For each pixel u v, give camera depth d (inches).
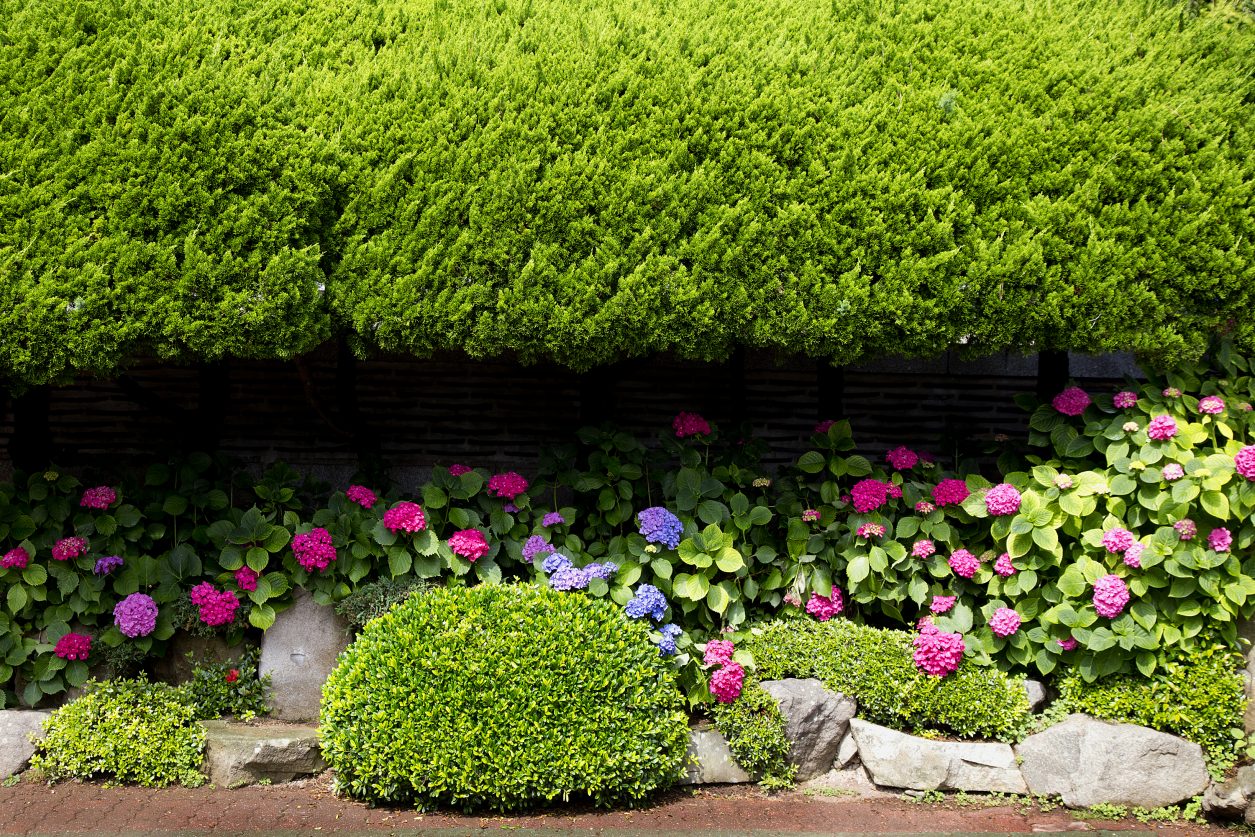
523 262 168.1
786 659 175.8
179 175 158.4
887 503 186.7
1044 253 169.2
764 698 167.6
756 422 236.7
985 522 184.7
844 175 172.7
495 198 166.1
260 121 163.3
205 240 157.3
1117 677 170.2
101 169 157.6
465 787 151.1
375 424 232.1
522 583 171.0
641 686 159.6
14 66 162.6
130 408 227.9
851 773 171.6
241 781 159.3
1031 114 177.8
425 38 184.2
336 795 158.2
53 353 153.7
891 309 167.3
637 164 171.2
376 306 162.1
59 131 159.6
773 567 187.9
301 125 167.3
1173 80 178.5
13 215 155.0
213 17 177.3
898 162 174.4
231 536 178.1
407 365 233.1
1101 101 177.0
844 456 213.5
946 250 169.6
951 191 171.8
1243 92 178.1
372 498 184.1
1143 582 166.9
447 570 184.2
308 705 177.0
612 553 182.2
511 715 152.2
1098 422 177.3
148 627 171.6
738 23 191.9
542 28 185.9
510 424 235.0
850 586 182.1
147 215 158.2
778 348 187.9
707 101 176.9
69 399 227.1
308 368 205.3
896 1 194.4
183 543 184.1
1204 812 158.4
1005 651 178.4
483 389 234.8
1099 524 173.9
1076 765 161.9
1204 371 180.1
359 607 174.2
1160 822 157.3
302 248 161.0
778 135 173.6
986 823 155.8
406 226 166.1
